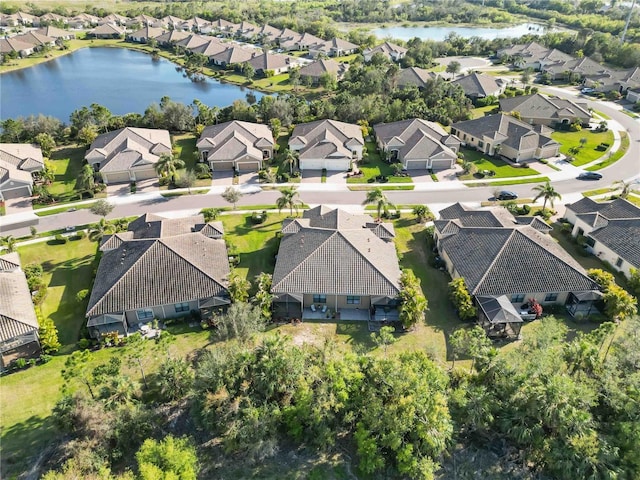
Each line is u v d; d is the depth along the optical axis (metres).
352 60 168.12
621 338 45.78
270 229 69.31
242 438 37.06
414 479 35.66
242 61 158.12
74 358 40.75
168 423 40.22
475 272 54.38
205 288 51.72
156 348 47.25
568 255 58.34
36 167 83.44
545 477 36.41
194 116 109.50
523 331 50.22
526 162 93.31
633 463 33.84
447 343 48.72
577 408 35.88
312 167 89.19
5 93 137.25
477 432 39.16
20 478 35.56
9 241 63.00
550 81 147.88
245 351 41.62
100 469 34.34
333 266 53.28
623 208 66.69
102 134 96.00
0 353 46.34
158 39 192.62
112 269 53.75
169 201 77.44
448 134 98.38
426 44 177.62
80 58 175.75
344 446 38.81
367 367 40.50
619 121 115.12
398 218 72.81
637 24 195.88
